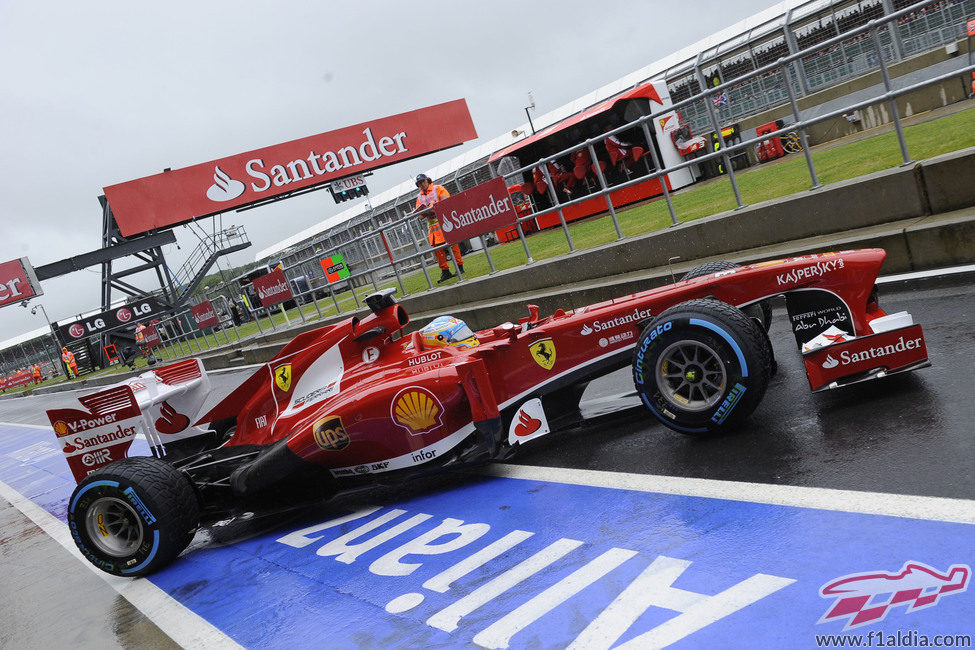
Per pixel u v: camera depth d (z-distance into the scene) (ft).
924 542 8.44
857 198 21.63
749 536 9.69
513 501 13.50
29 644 14.25
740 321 12.55
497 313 33.65
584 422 15.52
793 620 7.79
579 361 14.99
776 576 8.65
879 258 12.96
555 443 16.19
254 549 15.80
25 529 25.53
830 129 49.57
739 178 41.39
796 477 10.92
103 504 16.15
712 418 12.90
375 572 12.29
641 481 12.54
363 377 16.28
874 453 10.86
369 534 14.29
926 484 9.59
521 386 14.98
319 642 10.49
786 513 9.98
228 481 17.11
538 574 10.41
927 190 20.12
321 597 12.00
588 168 58.23
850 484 10.21
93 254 99.50
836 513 9.60
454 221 37.52
